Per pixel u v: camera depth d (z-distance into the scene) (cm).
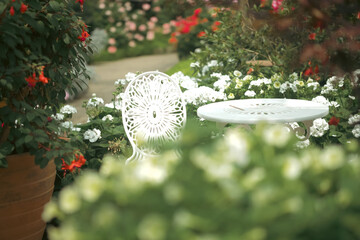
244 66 502
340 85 407
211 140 132
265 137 124
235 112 277
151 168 114
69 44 274
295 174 109
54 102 289
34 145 242
